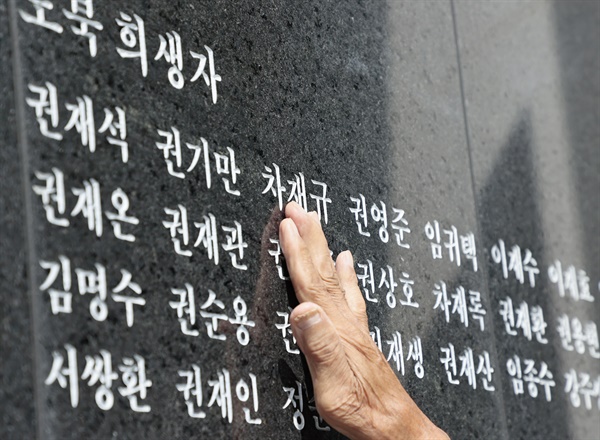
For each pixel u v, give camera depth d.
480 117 2.43
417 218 2.16
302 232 1.81
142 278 1.55
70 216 1.47
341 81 2.06
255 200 1.78
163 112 1.65
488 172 2.41
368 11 2.19
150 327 1.54
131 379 1.49
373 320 1.97
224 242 1.70
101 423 1.44
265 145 1.84
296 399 1.75
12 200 1.41
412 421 1.77
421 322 2.09
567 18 2.78
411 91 2.24
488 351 2.24
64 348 1.42
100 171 1.53
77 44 1.54
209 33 1.78
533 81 2.62
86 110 1.53
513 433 2.24
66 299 1.44
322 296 1.75
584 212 2.64
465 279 2.24
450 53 2.39
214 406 1.61
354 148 2.04
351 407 1.69
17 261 1.40
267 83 1.88
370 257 2.01
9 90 1.44
